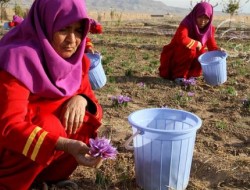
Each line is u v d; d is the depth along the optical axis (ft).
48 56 9.43
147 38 60.80
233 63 33.01
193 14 25.20
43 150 8.84
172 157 10.57
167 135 10.26
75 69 10.43
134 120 11.24
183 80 24.22
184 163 10.86
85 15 9.37
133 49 44.19
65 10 9.26
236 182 12.40
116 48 45.06
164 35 67.36
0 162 9.81
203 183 12.36
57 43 9.57
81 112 10.31
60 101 10.18
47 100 9.91
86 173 12.32
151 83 25.52
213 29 25.89
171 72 26.18
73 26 9.50
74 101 10.36
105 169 12.50
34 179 10.76
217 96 22.63
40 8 9.55
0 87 8.95
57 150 9.05
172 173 10.78
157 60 35.81
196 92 23.48
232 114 19.24
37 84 9.38
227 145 15.30
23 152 8.88
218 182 12.44
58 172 11.10
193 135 10.71
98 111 11.19
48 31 9.52
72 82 10.38
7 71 8.92
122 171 12.41
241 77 27.78
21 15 110.42
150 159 10.71
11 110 8.83
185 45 24.58
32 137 8.82
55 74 9.65
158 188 10.95
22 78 9.02
